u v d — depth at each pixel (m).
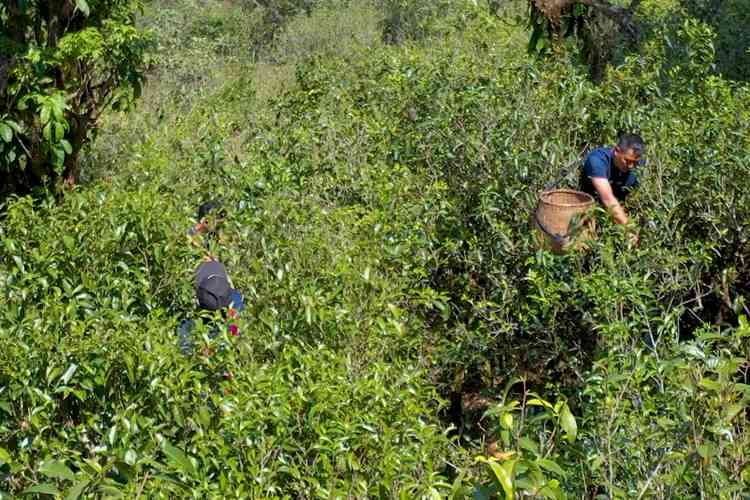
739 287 5.91
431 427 3.75
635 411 3.35
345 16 18.05
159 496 2.96
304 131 7.22
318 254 5.06
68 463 3.53
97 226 4.90
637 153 5.67
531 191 6.04
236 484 3.34
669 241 5.40
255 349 4.40
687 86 6.91
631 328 4.34
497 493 2.38
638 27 8.16
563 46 7.90
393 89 7.87
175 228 5.09
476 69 7.90
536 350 5.30
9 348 3.69
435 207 5.90
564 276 5.25
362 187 6.28
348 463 3.44
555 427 2.94
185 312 4.93
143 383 3.72
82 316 4.44
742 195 5.76
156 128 8.41
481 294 5.85
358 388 3.69
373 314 4.57
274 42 18.50
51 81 6.96
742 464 2.94
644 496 3.06
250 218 5.49
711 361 3.21
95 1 7.13
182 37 17.98
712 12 11.09
